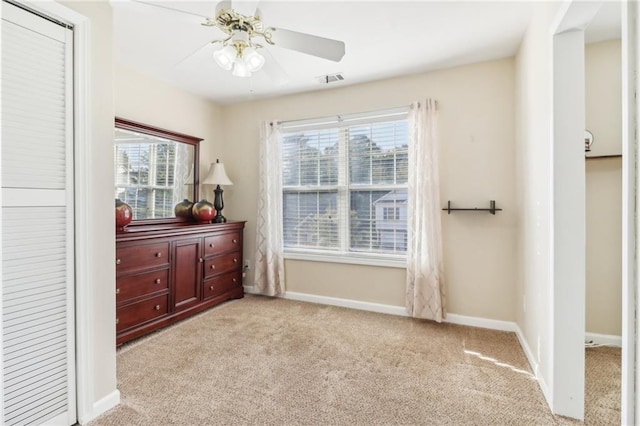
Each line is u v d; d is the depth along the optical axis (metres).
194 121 3.67
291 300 3.67
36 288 1.44
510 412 1.69
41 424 1.46
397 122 3.22
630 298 0.88
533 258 2.15
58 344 1.52
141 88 3.09
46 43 1.46
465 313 2.95
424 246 2.95
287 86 3.40
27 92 1.40
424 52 2.65
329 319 3.07
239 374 2.07
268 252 3.68
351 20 2.18
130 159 2.97
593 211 2.54
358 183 3.42
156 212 3.21
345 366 2.17
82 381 1.59
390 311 3.24
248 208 3.95
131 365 2.18
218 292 3.43
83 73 1.58
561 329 1.67
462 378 2.02
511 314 2.80
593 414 1.67
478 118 2.87
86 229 1.60
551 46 1.71
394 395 1.84
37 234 1.44
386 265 3.25
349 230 3.48
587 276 2.57
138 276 2.58
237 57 1.69
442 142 2.99
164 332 2.74
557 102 1.68
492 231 2.85
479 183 2.88
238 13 1.59
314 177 3.63
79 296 1.58
